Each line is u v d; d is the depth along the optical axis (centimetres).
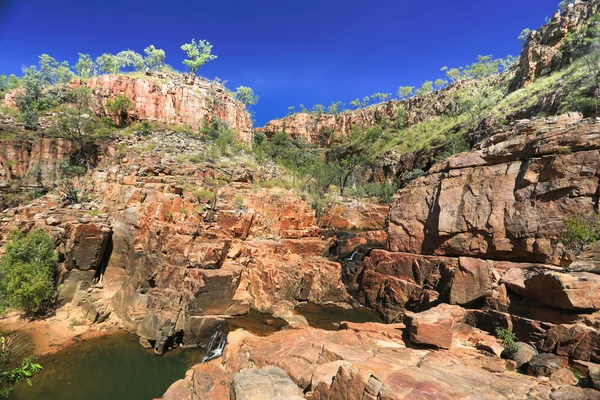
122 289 3173
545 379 1270
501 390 1116
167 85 7106
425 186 3081
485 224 2480
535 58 7812
